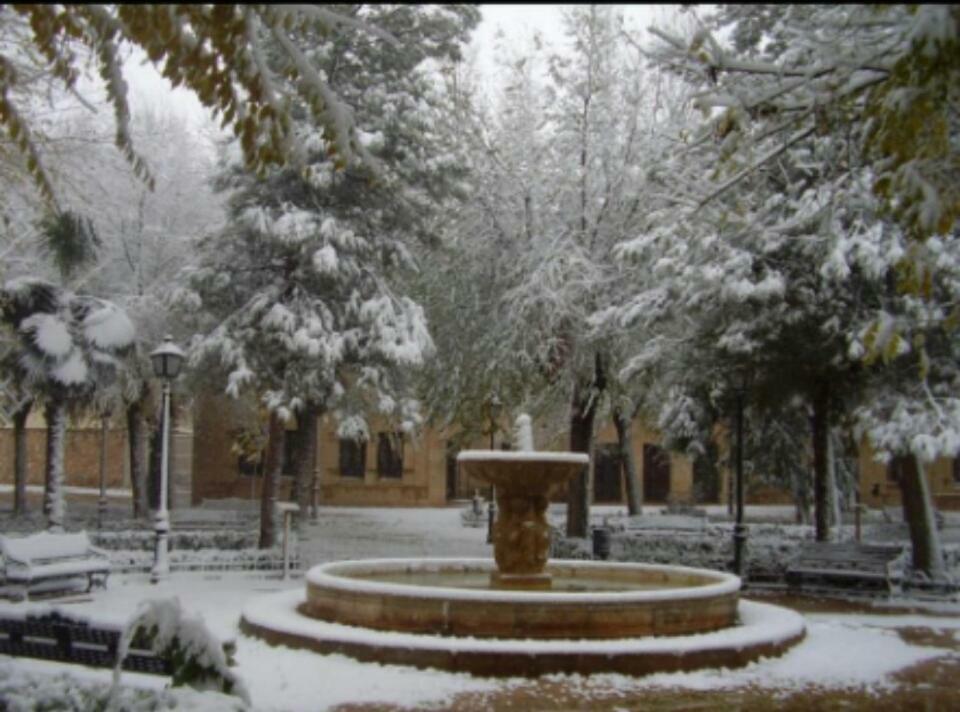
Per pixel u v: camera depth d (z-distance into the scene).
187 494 40.91
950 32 5.33
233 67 6.63
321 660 10.31
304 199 23.14
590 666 10.01
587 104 25.41
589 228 25.23
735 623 12.30
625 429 31.20
